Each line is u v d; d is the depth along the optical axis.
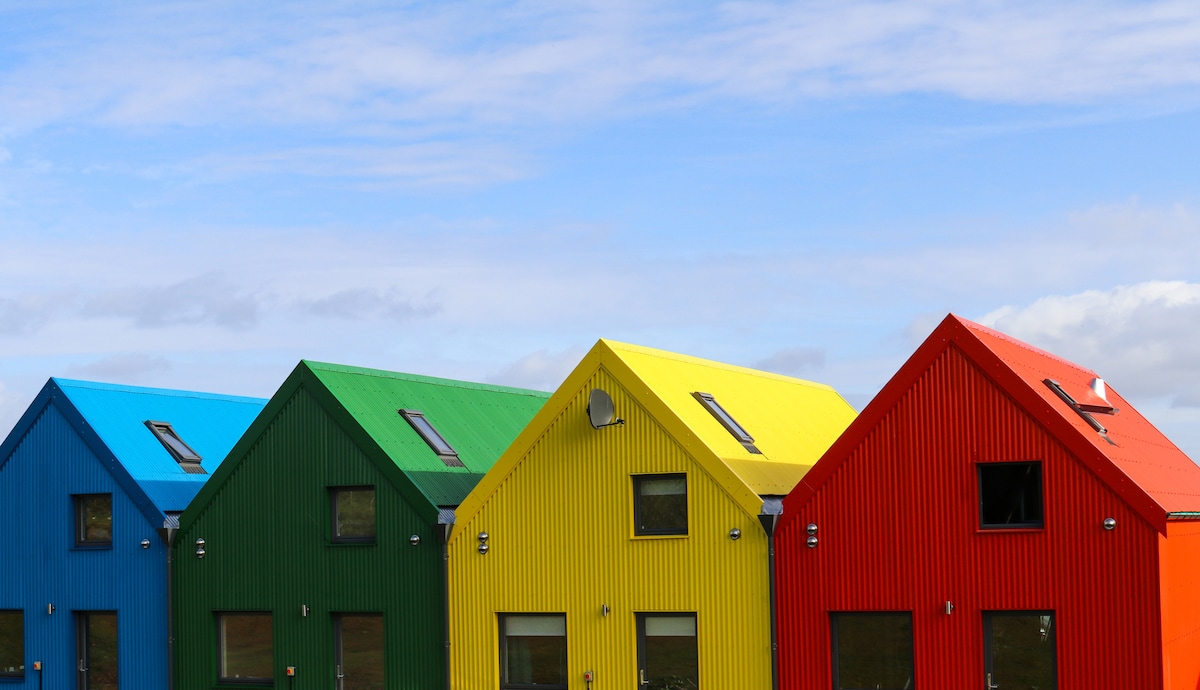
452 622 31.00
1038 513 26.36
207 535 33.72
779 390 38.50
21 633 36.09
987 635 26.56
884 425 27.66
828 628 27.75
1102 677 25.39
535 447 30.58
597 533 29.80
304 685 32.34
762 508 28.36
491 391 40.25
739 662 28.39
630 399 29.70
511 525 30.62
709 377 34.41
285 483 33.00
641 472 29.44
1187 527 27.84
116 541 34.78
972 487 26.80
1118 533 25.47
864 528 27.62
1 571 36.28
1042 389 27.36
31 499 36.03
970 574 26.66
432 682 31.11
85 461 35.41
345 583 32.16
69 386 36.12
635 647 29.31
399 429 33.75
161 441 36.81
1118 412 33.28
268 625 33.06
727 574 28.62
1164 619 25.17
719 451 29.30
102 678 34.94
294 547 32.75
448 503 32.16
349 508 32.53
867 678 27.58
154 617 34.16
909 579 27.16
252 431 33.44
